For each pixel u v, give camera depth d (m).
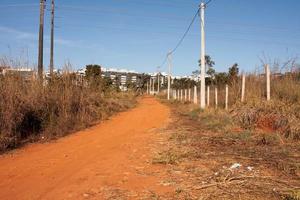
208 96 26.94
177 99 48.56
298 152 10.59
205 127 16.67
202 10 26.91
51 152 11.34
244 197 6.57
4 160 10.21
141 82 118.69
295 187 7.04
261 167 8.73
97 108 22.39
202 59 26.47
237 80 23.25
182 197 6.71
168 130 16.00
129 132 15.83
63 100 16.72
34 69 15.94
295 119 13.73
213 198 6.57
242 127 15.48
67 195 6.99
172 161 9.45
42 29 23.92
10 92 13.22
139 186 7.48
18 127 13.34
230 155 10.24
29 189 7.42
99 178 8.13
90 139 13.89
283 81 18.92
